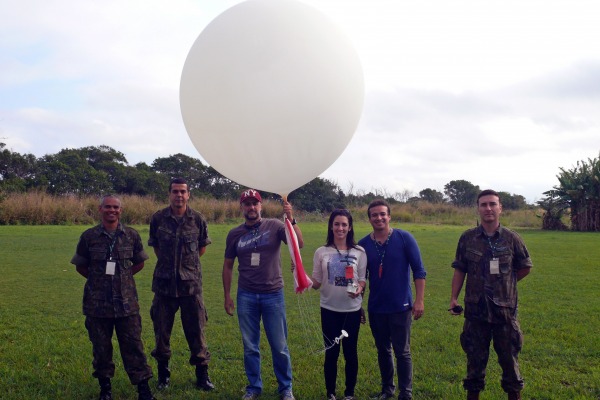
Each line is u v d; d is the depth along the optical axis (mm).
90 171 39219
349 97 4199
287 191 4625
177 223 4953
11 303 8750
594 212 27703
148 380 4973
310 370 5582
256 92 3930
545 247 17578
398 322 4594
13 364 5660
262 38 3949
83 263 4598
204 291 10125
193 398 4742
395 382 5184
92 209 26500
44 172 38250
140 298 9445
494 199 4211
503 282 4145
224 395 4844
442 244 18547
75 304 8727
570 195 28062
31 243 16766
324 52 4031
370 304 4715
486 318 4121
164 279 4883
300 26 4031
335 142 4340
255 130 4047
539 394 4777
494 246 4195
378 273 4648
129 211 25844
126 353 4559
